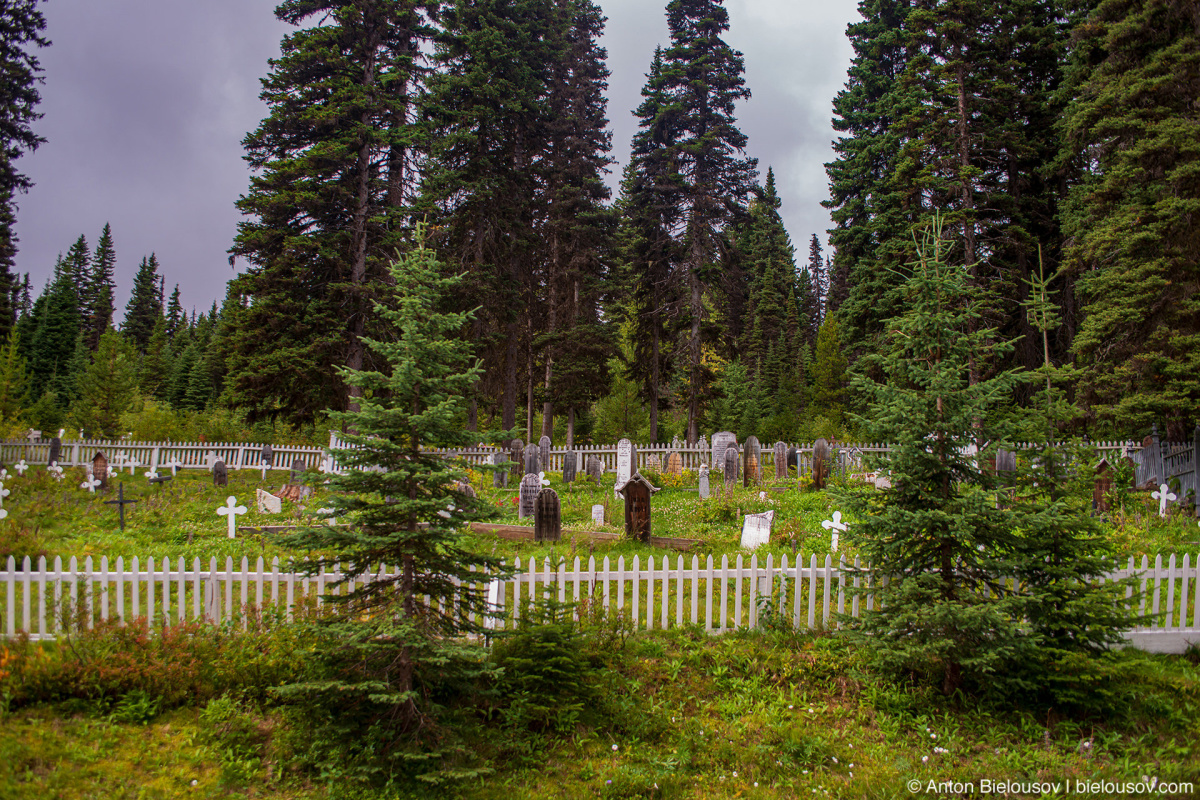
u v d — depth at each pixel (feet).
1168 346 60.59
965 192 86.89
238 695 23.73
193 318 315.37
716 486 71.51
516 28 104.12
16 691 22.40
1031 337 95.81
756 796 21.48
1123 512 50.16
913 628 24.36
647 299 127.13
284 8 94.27
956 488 25.35
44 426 132.87
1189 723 24.76
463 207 101.35
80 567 37.73
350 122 92.27
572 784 21.79
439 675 22.27
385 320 88.89
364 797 20.20
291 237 84.38
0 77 88.69
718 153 119.44
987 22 91.66
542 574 30.32
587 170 123.85
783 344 188.65
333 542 21.30
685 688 26.71
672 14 126.41
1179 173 58.44
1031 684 24.08
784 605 31.17
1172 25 64.69
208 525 52.21
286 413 94.84
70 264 281.74
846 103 120.57
